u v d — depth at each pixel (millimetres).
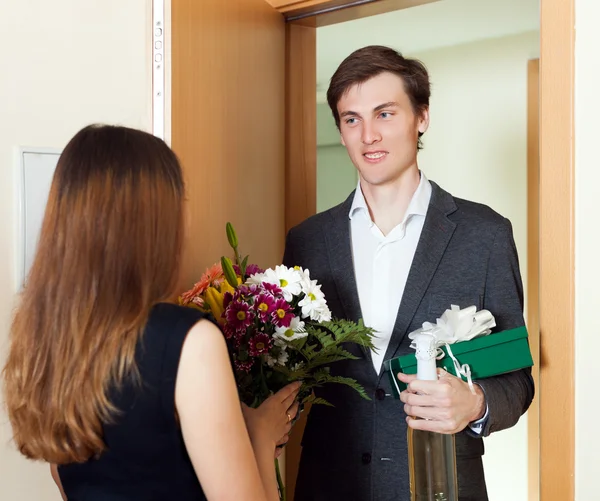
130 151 910
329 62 3857
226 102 1758
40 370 892
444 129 3436
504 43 3223
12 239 1510
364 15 1973
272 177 1989
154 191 912
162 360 863
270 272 1269
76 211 884
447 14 2947
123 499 898
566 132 1411
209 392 862
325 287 1594
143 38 1802
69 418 858
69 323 870
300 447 2064
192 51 1619
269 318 1202
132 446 879
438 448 1232
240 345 1196
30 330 903
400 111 1523
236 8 1788
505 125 3240
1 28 1490
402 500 1448
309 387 1329
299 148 2094
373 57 1517
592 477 1394
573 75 1403
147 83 1573
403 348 1467
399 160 1535
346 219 1619
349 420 1521
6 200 1501
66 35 1625
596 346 1387
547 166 1438
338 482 1523
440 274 1480
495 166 3285
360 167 1560
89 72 1677
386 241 1562
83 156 905
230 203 1785
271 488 1084
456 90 3391
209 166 1692
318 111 4566
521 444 3113
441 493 1229
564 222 1418
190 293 1319
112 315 867
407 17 2994
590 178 1392
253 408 1190
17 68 1522
